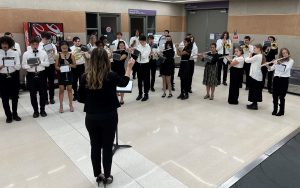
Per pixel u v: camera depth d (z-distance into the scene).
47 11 7.53
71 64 5.08
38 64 4.70
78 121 4.79
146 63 5.93
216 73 6.12
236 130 4.47
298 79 7.19
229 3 9.48
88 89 2.56
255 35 8.94
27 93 6.66
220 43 7.63
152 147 3.81
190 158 3.51
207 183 2.97
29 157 3.53
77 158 3.51
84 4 8.28
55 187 2.90
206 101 6.14
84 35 8.45
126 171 3.20
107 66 2.54
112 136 2.72
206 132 4.37
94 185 2.93
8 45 4.41
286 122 4.87
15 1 6.96
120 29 9.44
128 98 6.30
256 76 5.38
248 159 3.49
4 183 2.98
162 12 10.59
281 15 8.19
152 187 2.89
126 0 9.34
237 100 5.94
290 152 3.60
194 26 11.18
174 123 4.75
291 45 8.11
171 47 6.10
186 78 6.14
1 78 4.47
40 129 4.43
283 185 2.89
